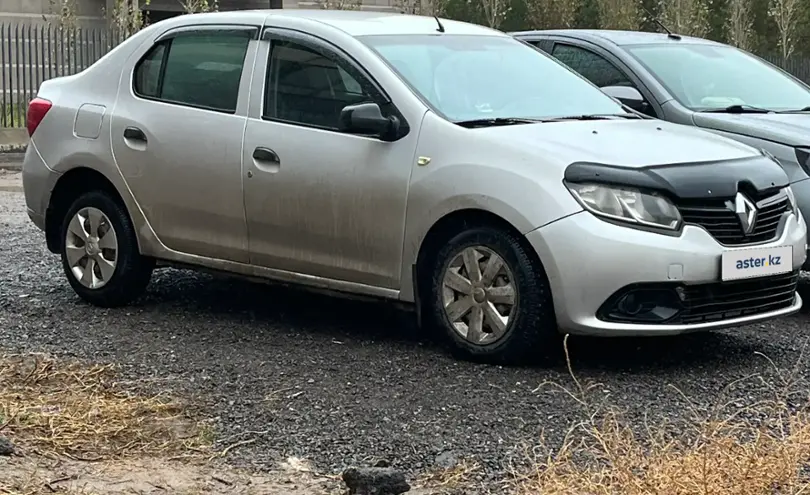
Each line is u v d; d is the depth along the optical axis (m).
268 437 4.99
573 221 5.70
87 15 30.53
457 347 6.13
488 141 6.00
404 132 6.23
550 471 4.39
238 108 6.83
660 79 8.32
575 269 5.68
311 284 6.64
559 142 6.00
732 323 5.97
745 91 8.52
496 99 6.61
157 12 32.84
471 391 5.60
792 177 7.37
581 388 5.51
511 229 5.88
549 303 5.82
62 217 7.77
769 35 31.00
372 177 6.25
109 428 5.07
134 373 5.95
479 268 6.02
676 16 28.59
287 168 6.54
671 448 4.73
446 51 6.85
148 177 7.13
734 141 6.71
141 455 4.76
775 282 6.23
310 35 6.73
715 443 4.52
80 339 6.66
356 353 6.35
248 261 6.85
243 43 6.96
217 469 4.61
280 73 6.75
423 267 6.25
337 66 6.57
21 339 6.65
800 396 5.59
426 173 6.09
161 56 7.29
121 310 7.43
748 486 4.29
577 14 29.95
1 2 29.89
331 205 6.41
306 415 5.28
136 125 7.19
